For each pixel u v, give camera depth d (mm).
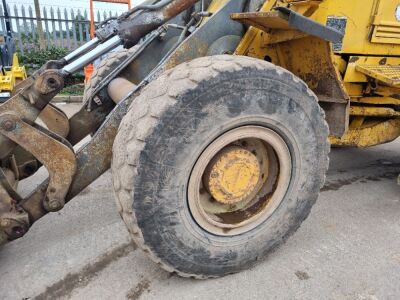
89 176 1910
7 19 7359
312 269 2125
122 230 2521
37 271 2113
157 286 1984
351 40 2666
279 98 1799
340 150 4289
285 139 1909
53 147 1789
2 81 4785
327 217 2736
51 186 1839
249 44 2352
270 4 2406
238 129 1783
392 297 1926
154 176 1623
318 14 2475
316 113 1943
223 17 2279
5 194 1851
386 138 3203
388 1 2684
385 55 2887
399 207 2939
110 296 1922
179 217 1741
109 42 2107
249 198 2072
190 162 1688
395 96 2854
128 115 1709
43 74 1843
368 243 2402
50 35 9914
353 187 3305
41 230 2537
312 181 2078
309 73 2350
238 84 1688
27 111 1862
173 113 1596
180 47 2133
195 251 1843
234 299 1891
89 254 2266
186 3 2201
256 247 2035
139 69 2912
